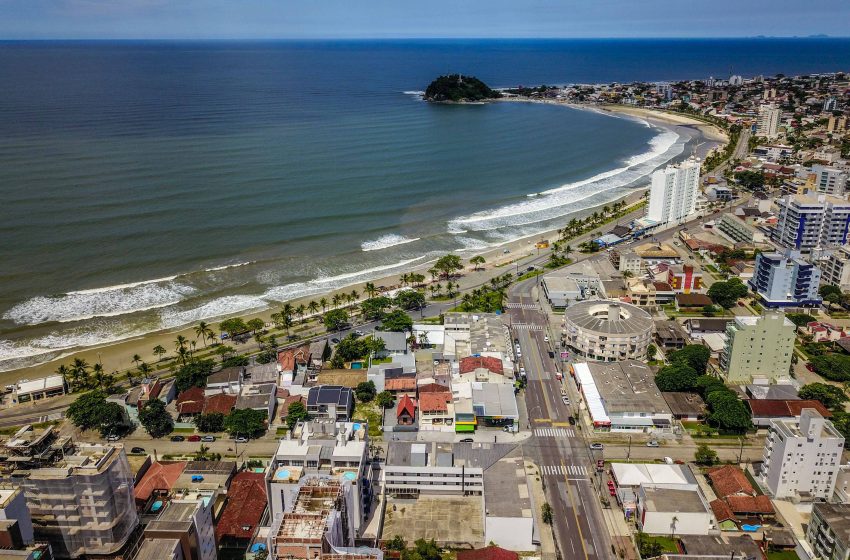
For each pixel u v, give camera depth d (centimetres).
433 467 16062
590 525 15388
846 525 13700
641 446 18375
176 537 12625
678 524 14800
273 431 19338
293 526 11806
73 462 13338
